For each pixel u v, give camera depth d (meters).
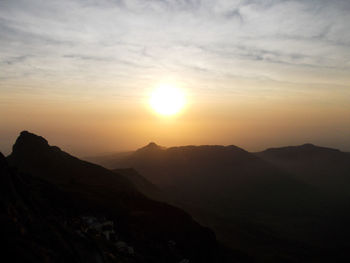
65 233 26.98
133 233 43.50
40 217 26.75
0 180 25.91
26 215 23.91
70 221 34.88
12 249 17.38
